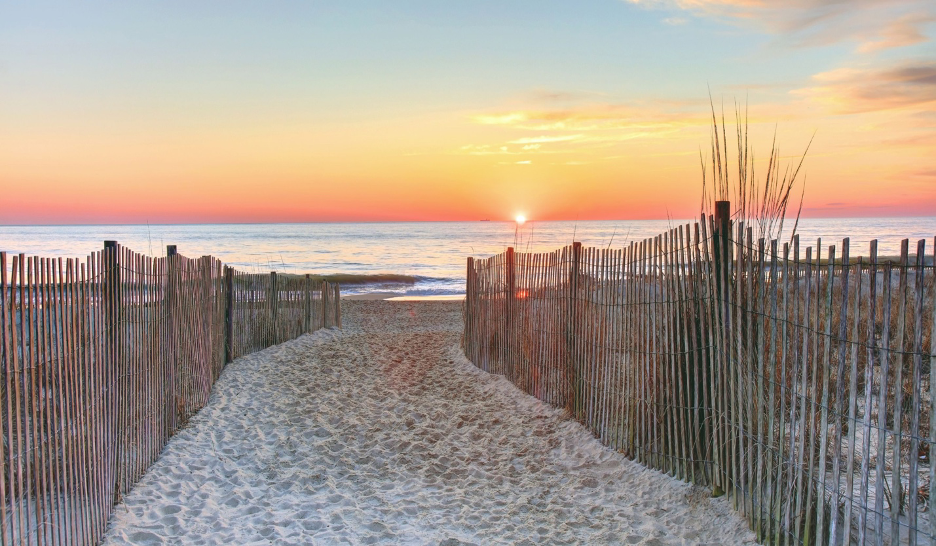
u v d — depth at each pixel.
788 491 3.72
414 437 6.41
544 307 7.34
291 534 4.33
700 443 4.71
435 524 4.54
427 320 16.30
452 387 8.48
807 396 3.70
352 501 4.92
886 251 38.84
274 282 11.27
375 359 10.25
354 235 101.75
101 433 4.12
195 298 7.05
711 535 4.14
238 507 4.75
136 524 4.27
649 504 4.68
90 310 3.95
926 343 4.52
